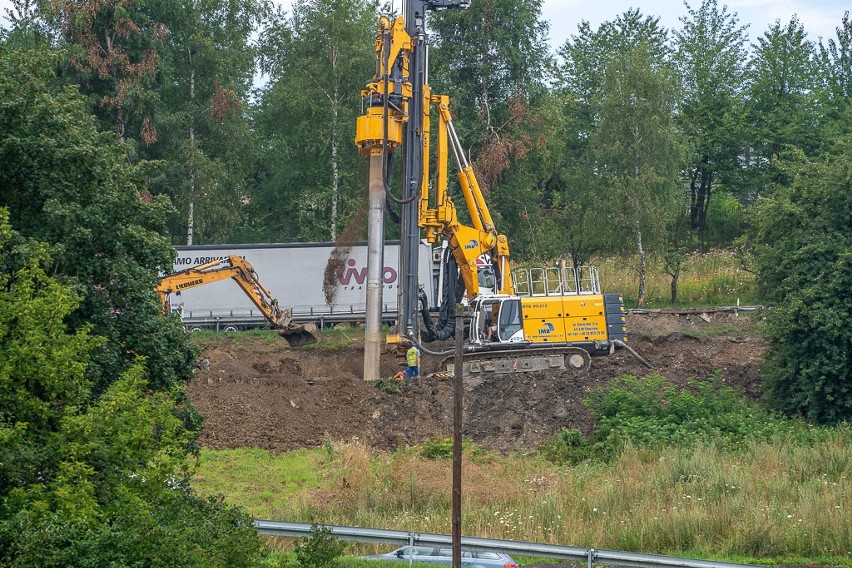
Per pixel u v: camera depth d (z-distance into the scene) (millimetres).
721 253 146375
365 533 49469
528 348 87312
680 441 72688
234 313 118438
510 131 136125
